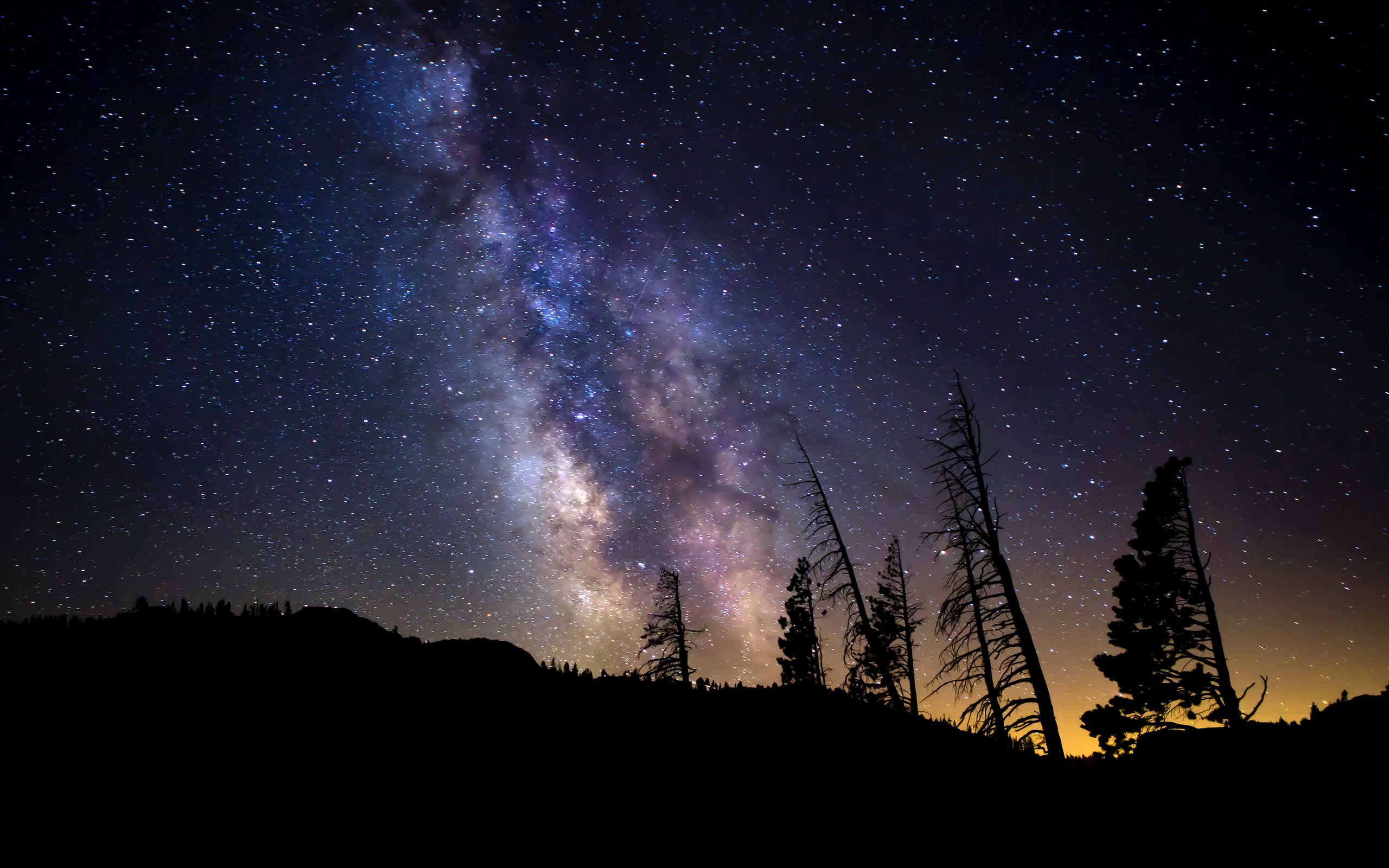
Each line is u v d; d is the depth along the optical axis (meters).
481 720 14.95
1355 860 9.25
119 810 9.16
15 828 8.47
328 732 12.63
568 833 10.66
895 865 10.32
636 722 16.95
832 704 18.86
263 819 9.56
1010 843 11.05
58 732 10.84
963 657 12.35
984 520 12.58
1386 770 10.70
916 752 15.05
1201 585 18.09
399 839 9.67
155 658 14.37
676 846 10.60
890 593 21.47
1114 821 11.54
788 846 10.84
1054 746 11.20
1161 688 17.89
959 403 13.23
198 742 11.31
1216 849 10.12
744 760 14.80
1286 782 11.19
